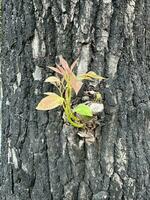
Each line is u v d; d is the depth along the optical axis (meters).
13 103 0.47
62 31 0.44
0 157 0.50
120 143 0.45
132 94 0.45
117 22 0.44
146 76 0.46
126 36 0.44
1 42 0.48
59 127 0.45
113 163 0.45
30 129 0.46
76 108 0.41
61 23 0.44
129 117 0.45
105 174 0.45
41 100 0.42
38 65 0.45
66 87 0.42
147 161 0.46
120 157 0.45
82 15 0.43
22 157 0.47
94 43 0.44
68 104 0.42
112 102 0.44
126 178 0.46
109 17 0.44
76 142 0.45
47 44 0.44
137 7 0.44
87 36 0.44
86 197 0.46
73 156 0.45
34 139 0.46
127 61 0.45
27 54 0.45
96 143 0.45
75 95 0.44
